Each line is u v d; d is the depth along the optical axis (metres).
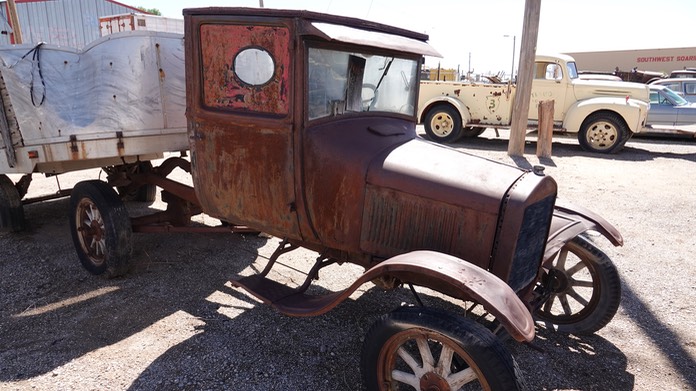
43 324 3.52
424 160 2.87
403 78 3.50
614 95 11.30
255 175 3.10
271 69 2.88
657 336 3.55
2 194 5.11
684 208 6.69
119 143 3.85
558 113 11.82
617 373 3.12
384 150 2.97
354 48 3.06
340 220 2.96
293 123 2.86
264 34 2.86
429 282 2.63
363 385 2.73
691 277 4.51
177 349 3.24
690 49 30.16
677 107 13.36
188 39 3.14
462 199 2.62
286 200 3.03
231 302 3.90
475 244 2.62
